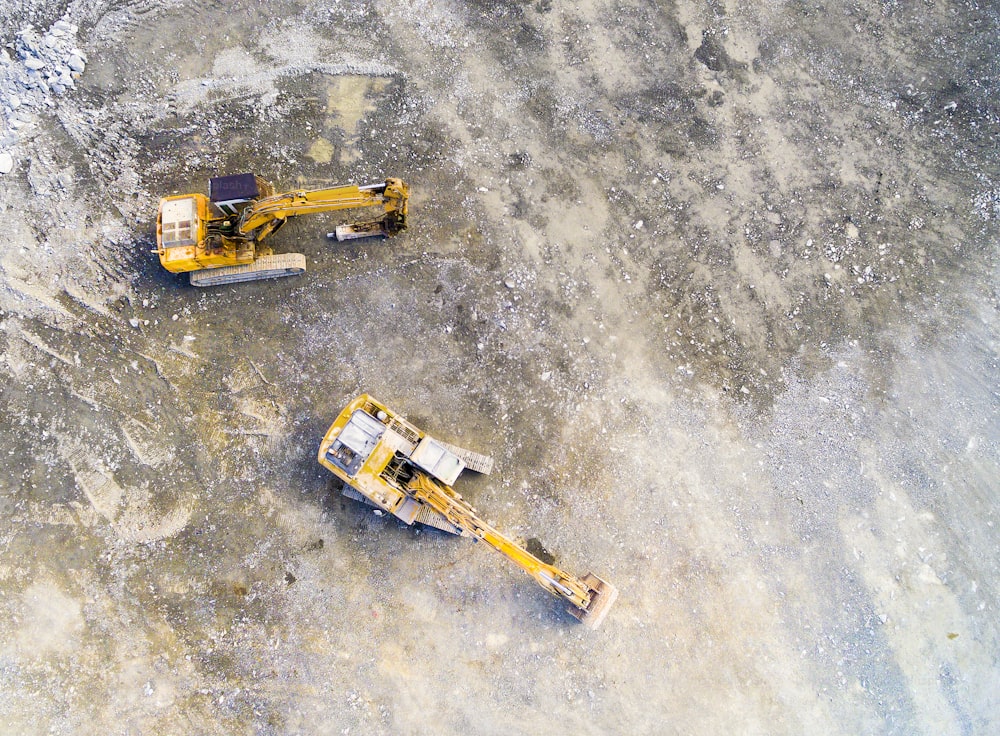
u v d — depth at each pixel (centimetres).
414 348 1614
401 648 1545
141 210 1614
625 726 1527
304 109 1650
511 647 1548
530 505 1580
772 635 1566
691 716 1534
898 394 1642
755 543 1592
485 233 1642
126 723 1505
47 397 1579
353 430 1452
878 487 1616
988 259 1681
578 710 1531
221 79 1647
